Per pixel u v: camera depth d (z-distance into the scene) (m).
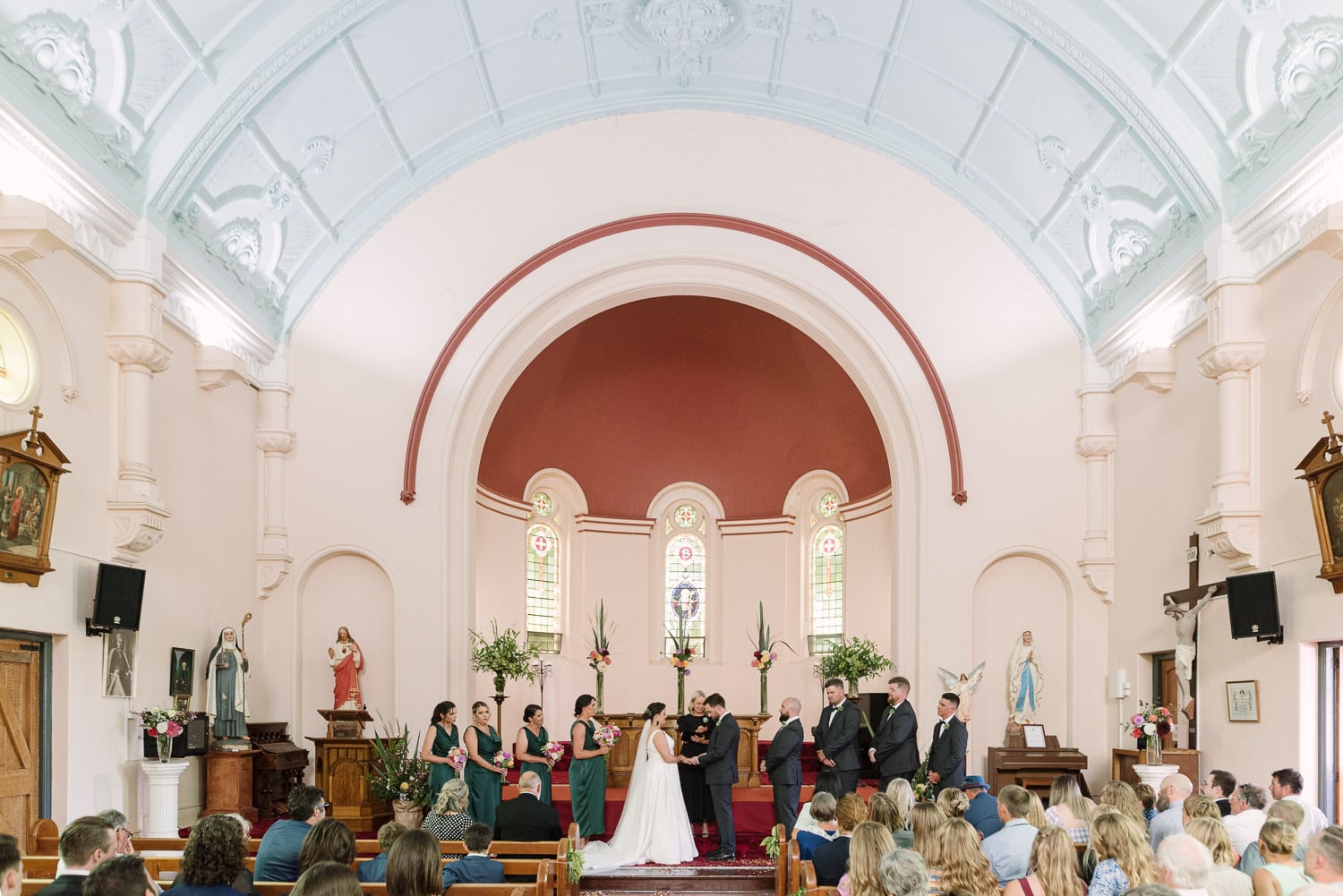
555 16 13.24
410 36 12.50
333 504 14.94
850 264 15.57
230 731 12.50
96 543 10.47
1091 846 6.26
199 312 12.77
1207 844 5.92
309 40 11.31
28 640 9.55
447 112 14.30
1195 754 11.70
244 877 5.97
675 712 20.41
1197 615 11.91
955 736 11.11
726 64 14.53
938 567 14.97
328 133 13.16
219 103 11.05
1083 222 13.84
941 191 15.23
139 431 10.88
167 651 11.88
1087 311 14.82
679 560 21.23
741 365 20.56
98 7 9.28
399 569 14.92
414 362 15.29
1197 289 11.88
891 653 16.33
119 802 10.70
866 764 16.14
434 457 15.16
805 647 20.39
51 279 9.73
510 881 8.07
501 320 15.50
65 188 9.65
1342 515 8.84
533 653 15.67
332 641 14.89
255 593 14.45
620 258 15.68
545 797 11.93
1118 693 13.91
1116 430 14.55
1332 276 9.42
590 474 20.86
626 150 15.52
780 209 15.66
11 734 9.23
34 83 9.09
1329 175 9.36
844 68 14.09
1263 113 10.15
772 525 20.77
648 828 11.23
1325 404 9.57
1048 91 12.43
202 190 12.03
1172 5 10.09
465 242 15.43
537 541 20.28
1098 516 14.62
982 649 14.89
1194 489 12.13
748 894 10.56
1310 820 7.93
